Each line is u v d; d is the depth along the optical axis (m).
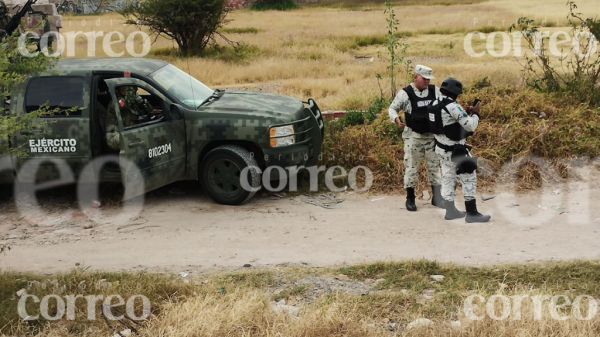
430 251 6.19
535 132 8.62
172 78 7.96
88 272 5.82
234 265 6.07
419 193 7.86
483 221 6.85
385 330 4.71
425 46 21.36
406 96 6.88
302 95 13.29
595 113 9.50
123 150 6.95
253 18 35.00
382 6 42.12
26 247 6.66
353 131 9.36
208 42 23.11
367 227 6.89
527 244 6.26
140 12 21.81
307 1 47.31
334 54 20.06
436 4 41.38
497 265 5.73
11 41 5.91
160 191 8.27
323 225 7.00
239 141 7.62
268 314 4.87
